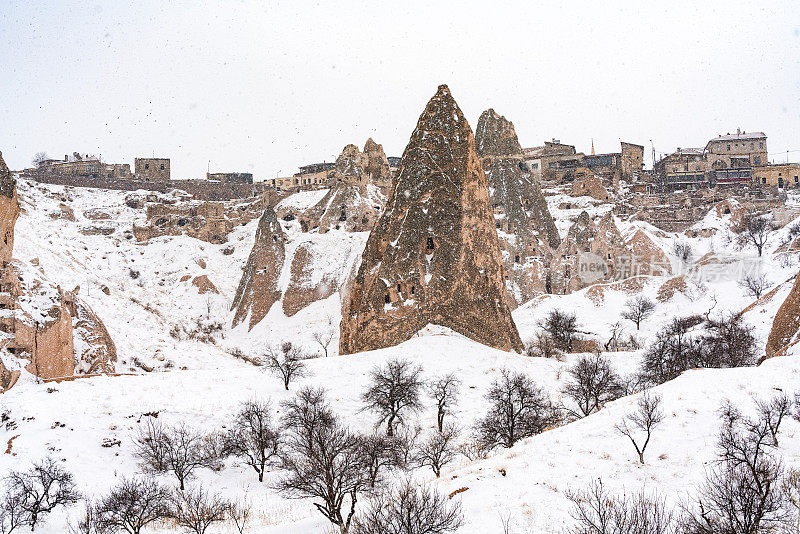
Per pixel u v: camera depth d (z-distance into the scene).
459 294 83.31
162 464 43.38
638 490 29.62
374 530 25.44
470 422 56.00
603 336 96.69
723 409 37.69
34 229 135.75
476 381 66.00
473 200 88.19
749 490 24.02
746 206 166.50
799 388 40.97
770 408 35.50
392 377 55.81
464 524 27.28
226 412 54.75
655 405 37.59
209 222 175.38
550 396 60.84
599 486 30.27
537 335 93.94
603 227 143.75
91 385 57.81
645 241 141.38
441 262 84.44
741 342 66.19
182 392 58.09
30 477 38.25
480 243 87.25
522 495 30.22
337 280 134.25
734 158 193.75
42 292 65.94
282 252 140.88
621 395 55.88
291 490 39.59
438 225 85.94
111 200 186.75
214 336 125.62
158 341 92.75
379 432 53.12
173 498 38.84
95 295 103.88
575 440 38.16
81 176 197.38
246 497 41.62
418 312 82.50
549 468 33.91
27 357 60.59
